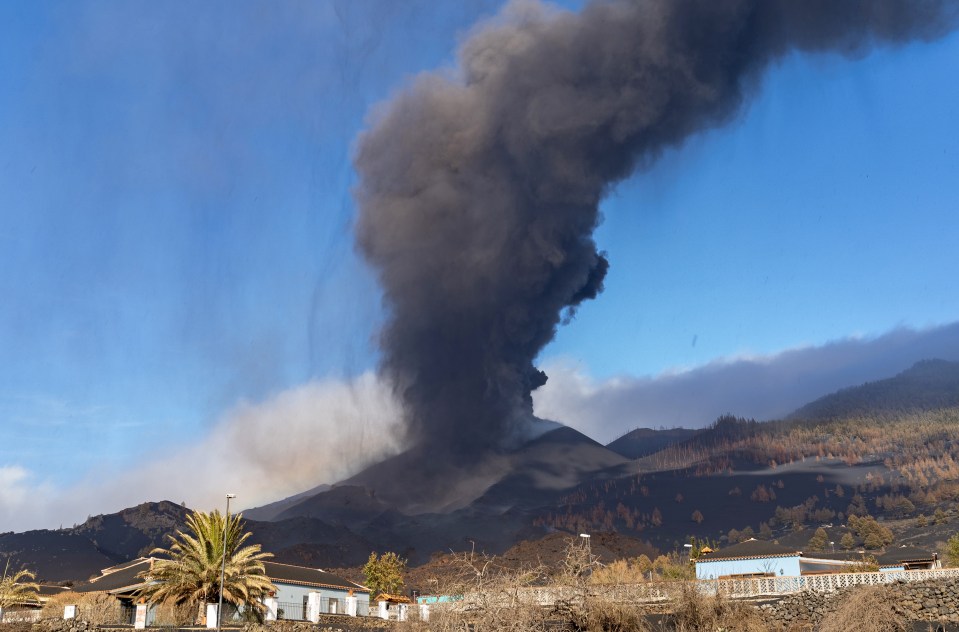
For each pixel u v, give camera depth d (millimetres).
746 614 32406
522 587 28156
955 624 29906
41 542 198250
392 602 69688
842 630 30859
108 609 53094
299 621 47594
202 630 42875
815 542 152875
